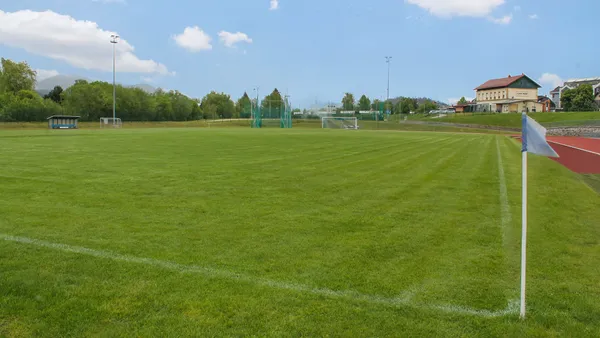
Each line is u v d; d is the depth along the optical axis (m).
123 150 18.48
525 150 3.66
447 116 89.38
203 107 121.06
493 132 61.56
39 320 3.42
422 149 21.20
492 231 6.12
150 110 87.88
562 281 4.30
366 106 113.06
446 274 4.44
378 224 6.42
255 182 10.11
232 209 7.28
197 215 6.83
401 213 7.18
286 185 9.76
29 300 3.75
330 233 5.89
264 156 16.45
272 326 3.32
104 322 3.38
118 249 5.09
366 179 10.87
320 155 17.12
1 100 64.62
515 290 4.06
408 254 5.06
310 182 10.24
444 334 3.26
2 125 54.81
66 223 6.23
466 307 3.70
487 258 4.95
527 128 3.67
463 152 19.80
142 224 6.24
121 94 83.06
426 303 3.76
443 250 5.23
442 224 6.48
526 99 97.75
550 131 45.31
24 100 67.19
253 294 3.88
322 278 4.28
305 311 3.58
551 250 5.29
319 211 7.23
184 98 100.12
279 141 26.20
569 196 9.02
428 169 13.15
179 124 81.56
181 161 14.36
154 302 3.72
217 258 4.82
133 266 4.55
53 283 4.10
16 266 4.52
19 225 6.09
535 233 6.05
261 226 6.20
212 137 30.06
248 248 5.19
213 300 3.76
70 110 71.81
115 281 4.16
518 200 8.44
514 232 6.08
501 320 3.48
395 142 26.89
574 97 86.62
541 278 4.37
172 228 6.04
